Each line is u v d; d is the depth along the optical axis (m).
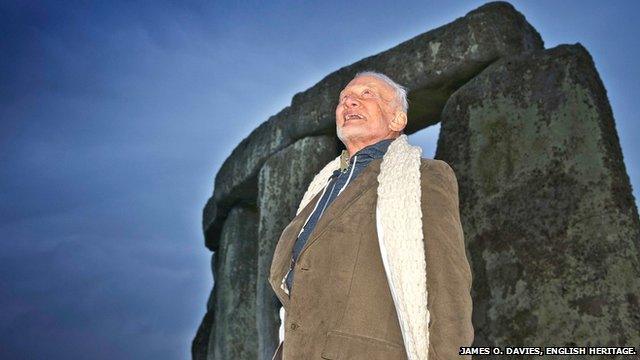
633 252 3.96
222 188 7.58
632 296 3.83
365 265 1.62
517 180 4.57
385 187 1.65
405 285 1.52
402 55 5.55
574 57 4.62
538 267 4.24
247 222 7.44
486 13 5.17
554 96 4.60
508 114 4.79
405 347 1.52
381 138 1.96
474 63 5.13
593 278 3.99
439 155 5.10
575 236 4.16
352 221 1.68
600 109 4.46
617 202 4.11
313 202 1.90
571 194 4.27
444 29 5.34
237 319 6.92
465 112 5.04
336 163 2.09
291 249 1.82
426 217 1.59
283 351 1.64
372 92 2.02
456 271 1.54
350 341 1.55
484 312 4.41
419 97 5.52
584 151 4.34
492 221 4.59
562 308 4.04
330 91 6.10
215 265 8.45
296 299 1.65
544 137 4.54
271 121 6.88
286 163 6.33
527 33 5.33
